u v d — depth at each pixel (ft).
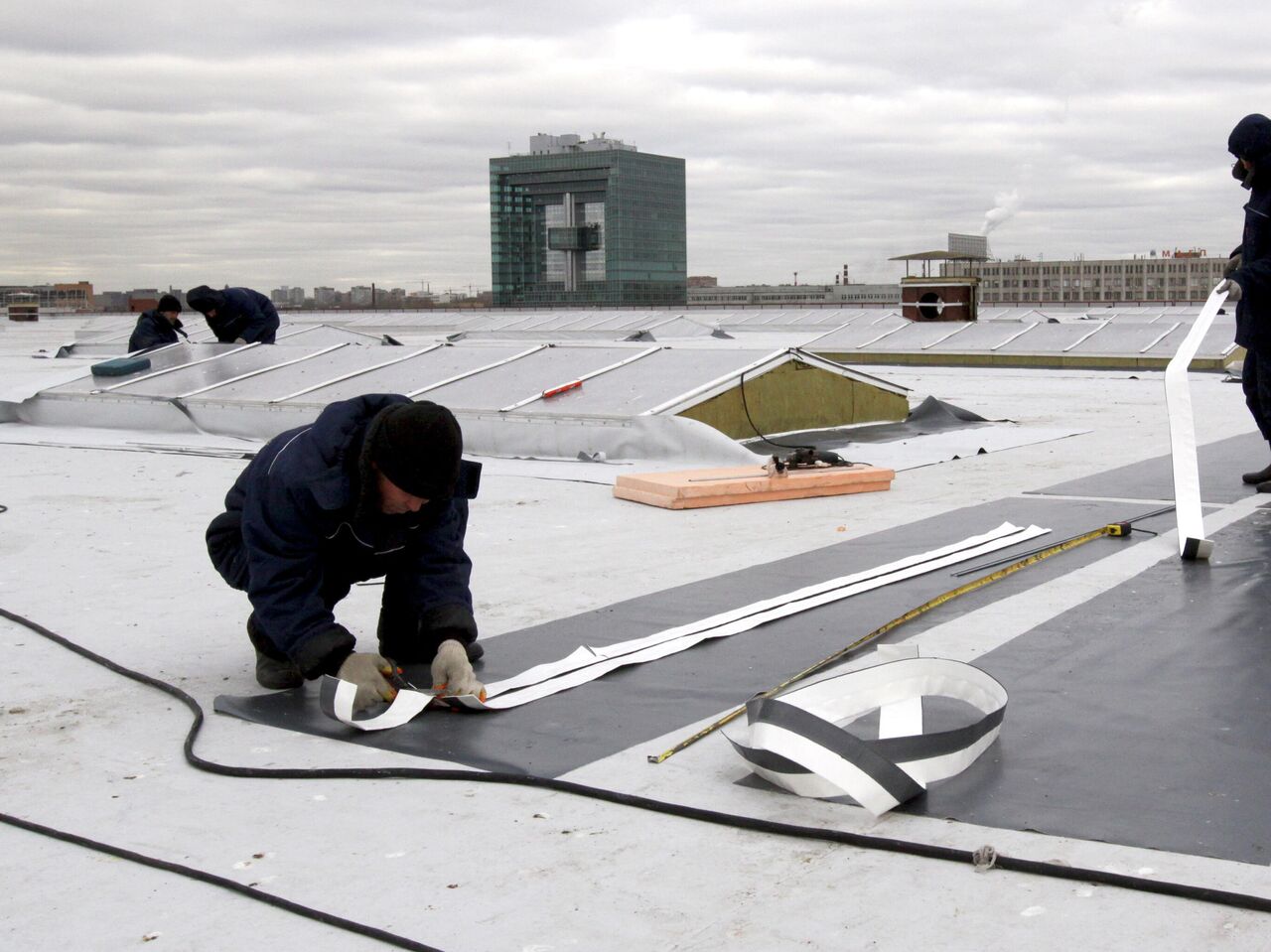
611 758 10.21
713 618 14.65
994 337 72.08
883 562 18.02
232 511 12.50
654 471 27.73
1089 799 9.06
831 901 7.60
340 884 7.96
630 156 397.80
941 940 7.08
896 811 8.93
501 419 31.76
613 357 35.63
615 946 7.09
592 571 17.79
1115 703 11.35
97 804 9.39
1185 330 66.54
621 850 8.43
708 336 104.32
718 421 31.45
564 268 411.54
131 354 46.50
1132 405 44.42
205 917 7.57
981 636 13.82
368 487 10.92
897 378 60.34
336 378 38.19
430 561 12.28
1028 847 8.24
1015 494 24.27
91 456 32.12
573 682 12.31
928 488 25.44
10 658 13.61
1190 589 15.83
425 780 9.82
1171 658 12.76
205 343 45.27
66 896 7.88
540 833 8.73
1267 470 24.44
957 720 10.98
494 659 13.30
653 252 411.95
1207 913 7.30
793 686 12.01
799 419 34.32
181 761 10.33
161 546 19.90
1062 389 52.29
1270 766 9.65
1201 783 9.33
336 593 12.48
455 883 7.95
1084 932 7.13
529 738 10.77
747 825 8.74
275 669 12.29
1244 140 22.36
